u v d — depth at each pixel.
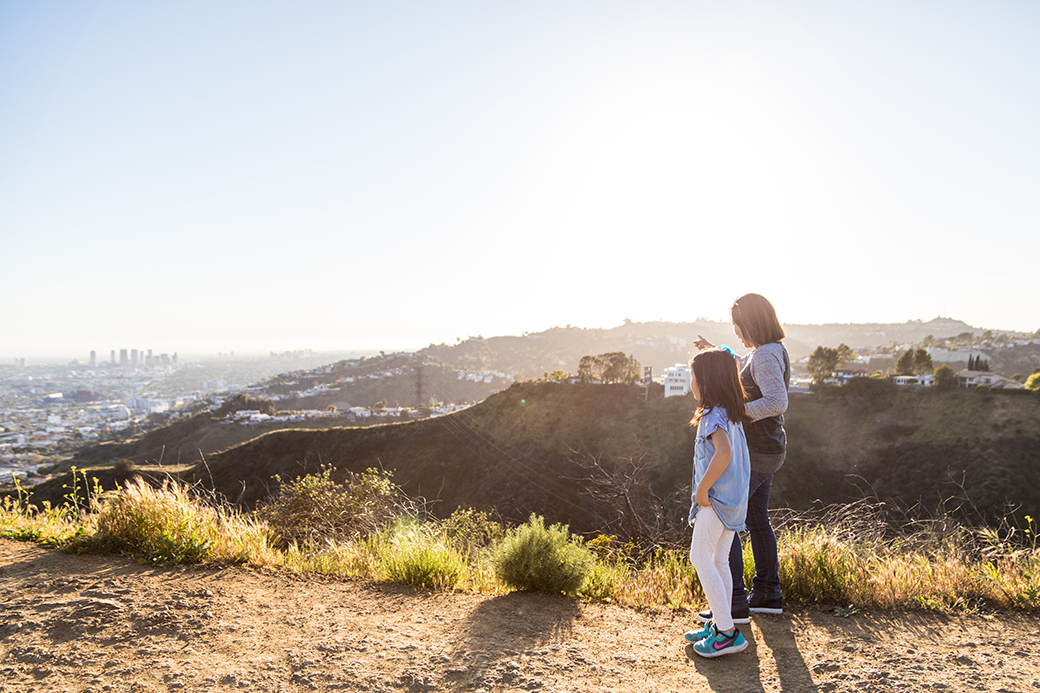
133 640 2.45
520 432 52.94
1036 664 2.43
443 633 2.72
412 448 51.44
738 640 2.52
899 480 36.03
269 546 4.22
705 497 2.58
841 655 2.55
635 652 2.59
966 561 3.58
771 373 2.89
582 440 49.38
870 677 2.29
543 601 3.34
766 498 3.09
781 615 3.10
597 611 3.21
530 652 2.52
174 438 93.06
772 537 3.10
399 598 3.27
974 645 2.65
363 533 5.54
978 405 39.75
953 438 37.38
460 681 2.20
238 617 2.79
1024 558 3.48
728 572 2.68
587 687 2.19
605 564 4.11
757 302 3.04
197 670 2.21
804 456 41.34
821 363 71.44
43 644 2.35
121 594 2.96
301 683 2.14
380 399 178.25
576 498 39.97
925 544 3.81
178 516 3.95
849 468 39.00
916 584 3.34
